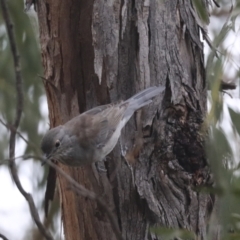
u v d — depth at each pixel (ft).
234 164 23.75
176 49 29.19
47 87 30.42
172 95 28.68
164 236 26.63
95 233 29.17
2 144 41.93
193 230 28.14
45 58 30.25
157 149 28.40
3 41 42.22
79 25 28.86
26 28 41.42
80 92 29.53
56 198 41.29
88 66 29.01
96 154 28.48
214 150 22.99
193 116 28.86
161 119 28.53
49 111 31.19
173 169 28.17
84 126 29.09
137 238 28.22
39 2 30.01
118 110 27.94
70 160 29.45
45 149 29.76
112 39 28.60
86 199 29.12
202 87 29.73
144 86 28.66
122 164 28.55
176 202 28.19
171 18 29.19
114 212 28.48
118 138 28.58
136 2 28.63
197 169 28.25
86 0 28.66
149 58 28.73
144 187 28.19
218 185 22.90
